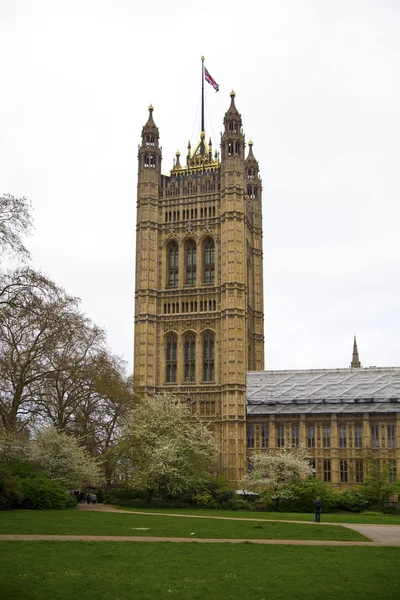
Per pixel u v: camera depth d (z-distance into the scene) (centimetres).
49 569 3122
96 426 9788
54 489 6869
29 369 7519
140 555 3544
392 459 11506
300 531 5006
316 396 12206
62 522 5122
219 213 13500
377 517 7019
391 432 11644
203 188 13712
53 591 2725
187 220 13638
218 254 13350
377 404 11831
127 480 9019
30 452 7738
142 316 13188
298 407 12194
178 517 6328
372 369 12344
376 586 2923
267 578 3058
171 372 13100
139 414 9119
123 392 9619
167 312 13350
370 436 11675
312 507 8050
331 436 11812
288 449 11762
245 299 13038
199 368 12912
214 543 4106
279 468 8700
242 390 12450
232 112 13712
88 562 3309
